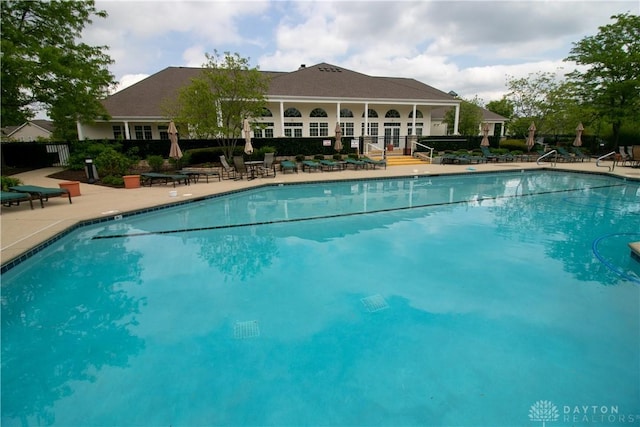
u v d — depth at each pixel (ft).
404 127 85.20
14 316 13.43
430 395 9.28
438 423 8.38
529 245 21.29
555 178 48.55
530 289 15.43
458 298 14.67
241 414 8.67
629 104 70.74
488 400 9.07
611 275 16.89
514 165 59.57
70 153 55.01
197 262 18.94
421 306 14.02
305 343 11.61
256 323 12.84
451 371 10.19
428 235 23.45
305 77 78.59
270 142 62.75
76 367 10.44
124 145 56.65
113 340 11.80
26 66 38.93
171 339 11.85
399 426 8.30
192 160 52.54
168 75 79.87
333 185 43.42
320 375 10.06
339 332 12.25
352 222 26.81
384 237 23.12
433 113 111.86
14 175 47.57
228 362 10.64
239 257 19.72
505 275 16.97
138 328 12.53
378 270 17.72
